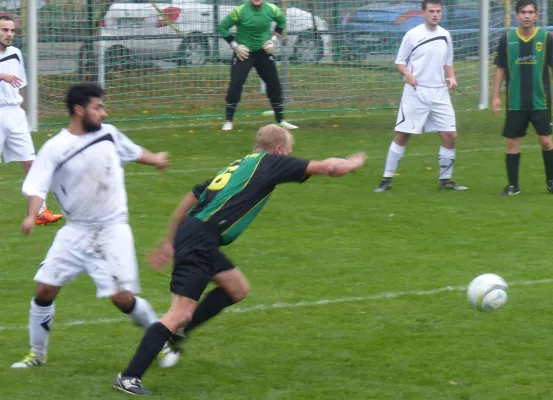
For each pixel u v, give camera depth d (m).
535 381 10.91
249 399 10.37
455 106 37.19
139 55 35.34
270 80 31.42
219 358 11.75
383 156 27.23
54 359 11.67
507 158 22.09
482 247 17.39
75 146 10.59
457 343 12.29
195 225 10.54
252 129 32.00
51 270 10.81
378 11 37.28
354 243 17.77
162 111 35.72
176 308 10.41
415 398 10.40
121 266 10.69
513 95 21.53
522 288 14.77
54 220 19.31
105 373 11.17
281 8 36.38
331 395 10.49
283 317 13.42
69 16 33.84
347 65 37.56
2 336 12.55
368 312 13.65
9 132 20.84
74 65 34.22
